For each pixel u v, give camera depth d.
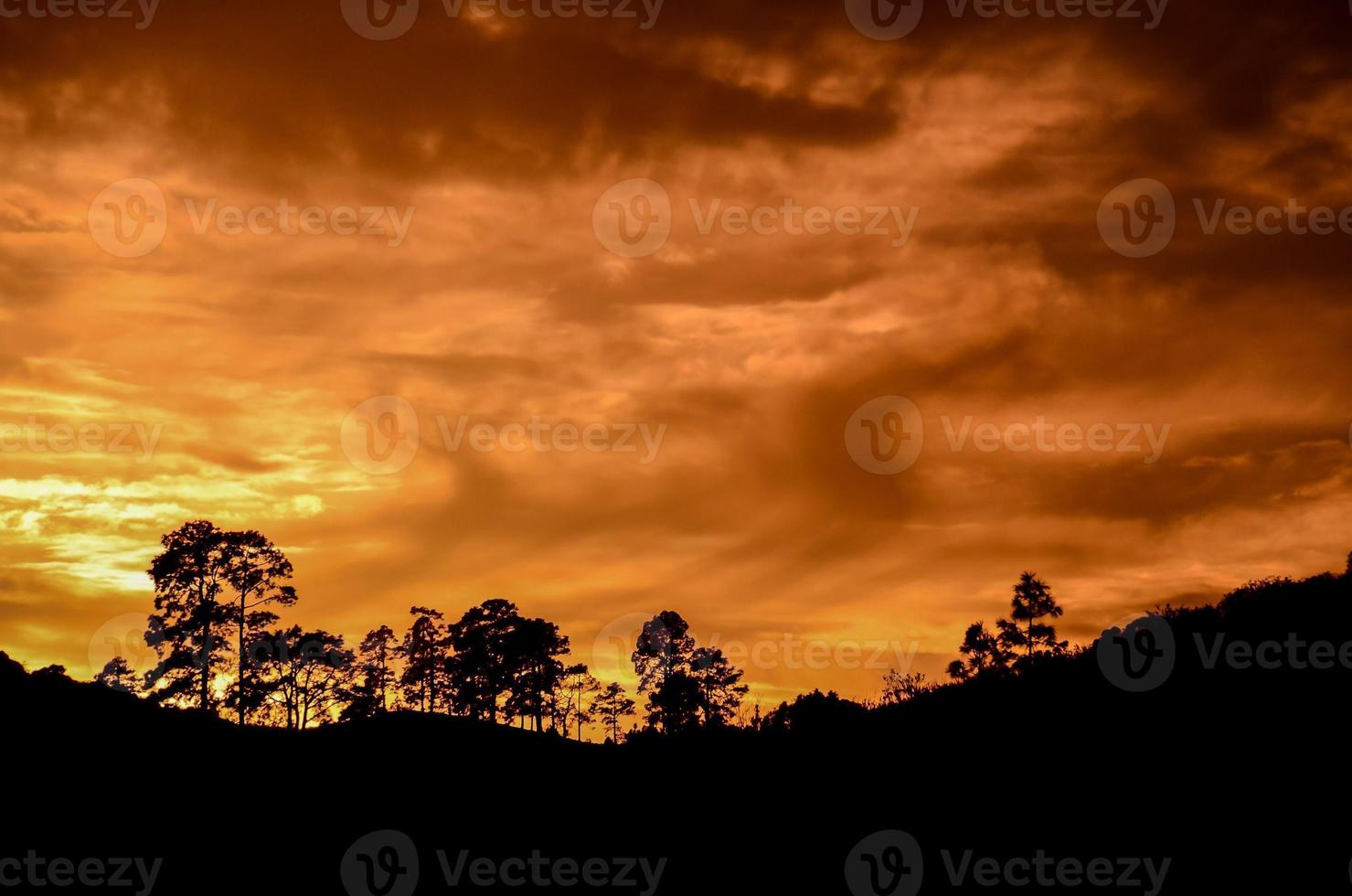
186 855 32.34
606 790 36.03
